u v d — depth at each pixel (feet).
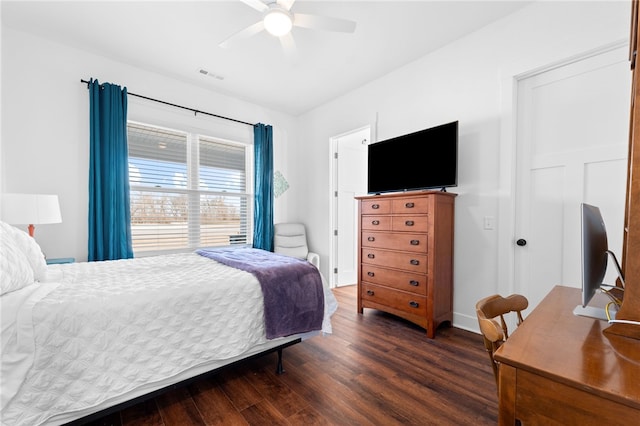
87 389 3.92
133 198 10.77
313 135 14.75
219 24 8.21
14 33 8.40
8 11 7.65
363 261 10.13
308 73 11.03
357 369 6.47
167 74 11.14
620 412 1.88
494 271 8.09
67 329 3.86
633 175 2.71
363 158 15.24
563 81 7.09
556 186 7.20
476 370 6.39
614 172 6.37
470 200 8.60
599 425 1.96
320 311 6.56
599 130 6.57
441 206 8.35
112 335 4.17
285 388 5.76
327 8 7.48
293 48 7.80
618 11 6.13
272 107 14.52
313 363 6.75
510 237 7.71
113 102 9.76
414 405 5.21
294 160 15.67
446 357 6.99
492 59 8.11
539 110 7.49
